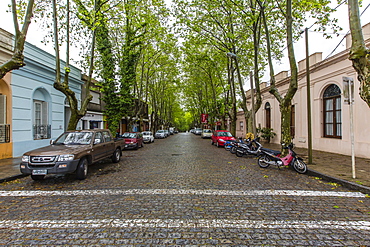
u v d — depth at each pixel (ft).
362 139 34.14
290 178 23.06
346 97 21.81
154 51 74.28
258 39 44.60
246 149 39.22
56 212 13.89
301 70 49.08
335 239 10.52
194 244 10.07
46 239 10.61
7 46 33.60
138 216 13.17
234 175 24.40
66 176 24.09
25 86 37.50
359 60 17.80
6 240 10.52
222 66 70.13
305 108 48.57
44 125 42.68
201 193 17.67
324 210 14.14
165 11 48.32
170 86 119.03
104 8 39.52
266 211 13.94
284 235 10.91
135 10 46.85
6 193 18.06
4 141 33.91
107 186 19.98
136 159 37.63
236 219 12.74
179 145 68.03
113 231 11.35
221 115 94.53
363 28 34.01
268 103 67.92
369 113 32.86
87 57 39.65
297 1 33.71
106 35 54.39
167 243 10.16
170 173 25.54
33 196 17.20
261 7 34.81
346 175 22.59
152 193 17.72
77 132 26.91
